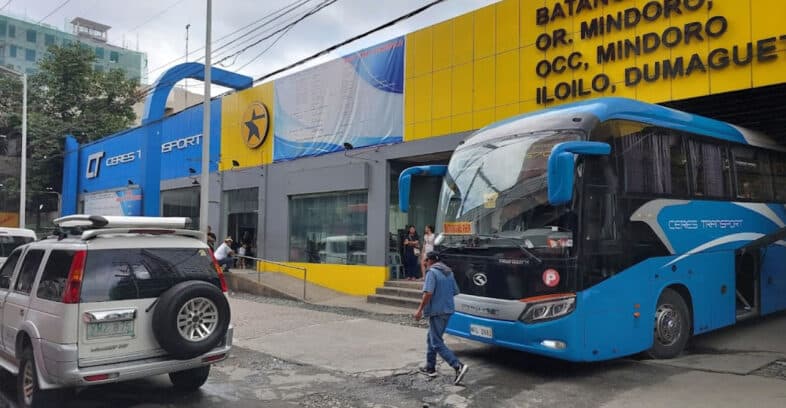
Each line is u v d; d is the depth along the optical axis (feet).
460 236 25.64
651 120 25.49
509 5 43.24
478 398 21.16
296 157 61.05
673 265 25.48
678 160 26.58
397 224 52.31
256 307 45.16
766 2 31.78
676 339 25.72
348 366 26.32
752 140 31.81
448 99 46.85
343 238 55.93
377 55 52.75
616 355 22.71
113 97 117.60
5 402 21.67
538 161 23.40
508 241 23.41
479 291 24.31
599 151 21.59
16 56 223.10
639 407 19.44
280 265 58.34
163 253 20.70
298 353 29.12
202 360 20.27
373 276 51.52
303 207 60.85
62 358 17.85
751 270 30.68
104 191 92.94
